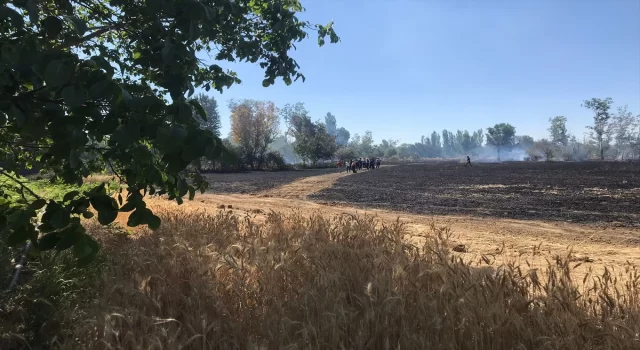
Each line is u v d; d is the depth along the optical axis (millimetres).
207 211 11102
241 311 3562
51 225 2379
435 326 2834
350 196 20906
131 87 2895
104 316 2848
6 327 3355
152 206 11719
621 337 2699
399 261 4051
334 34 5633
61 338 3383
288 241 5098
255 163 69625
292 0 5496
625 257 7148
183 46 2992
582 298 3262
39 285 4074
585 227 11047
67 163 2990
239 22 4941
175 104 2402
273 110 70062
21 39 2275
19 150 4590
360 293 3596
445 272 3547
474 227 10992
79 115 2268
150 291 3607
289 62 5355
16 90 2256
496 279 3281
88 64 2145
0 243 4398
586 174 37438
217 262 4078
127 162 2926
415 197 19828
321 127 98750
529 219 12664
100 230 6758
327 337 3008
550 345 2637
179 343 2854
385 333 2926
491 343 2879
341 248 4605
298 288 3785
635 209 14469
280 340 2928
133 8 3057
